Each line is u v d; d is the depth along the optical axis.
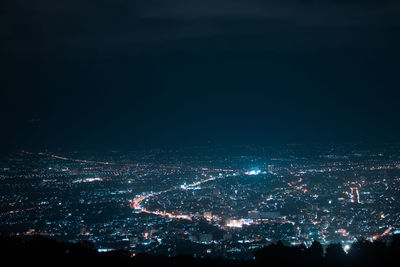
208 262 59.62
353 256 58.34
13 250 56.25
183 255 61.56
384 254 57.81
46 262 55.06
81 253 58.28
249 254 83.81
